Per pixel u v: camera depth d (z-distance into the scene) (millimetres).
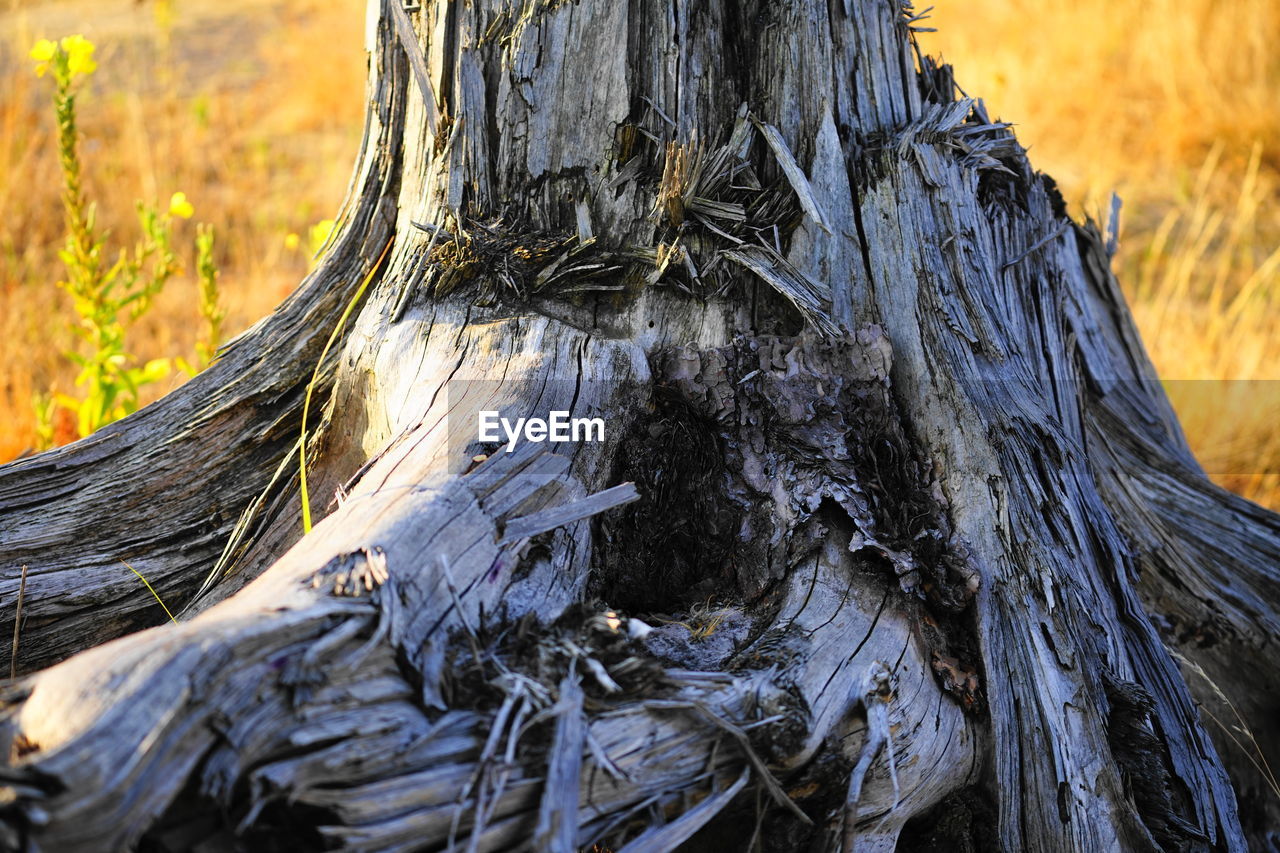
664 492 2473
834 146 2709
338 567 1781
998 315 2732
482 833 1569
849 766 1968
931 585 2336
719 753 1831
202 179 7566
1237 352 5855
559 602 2010
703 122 2684
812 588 2270
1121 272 6879
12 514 2588
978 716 2281
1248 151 8539
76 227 3525
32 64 9172
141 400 4836
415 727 1608
